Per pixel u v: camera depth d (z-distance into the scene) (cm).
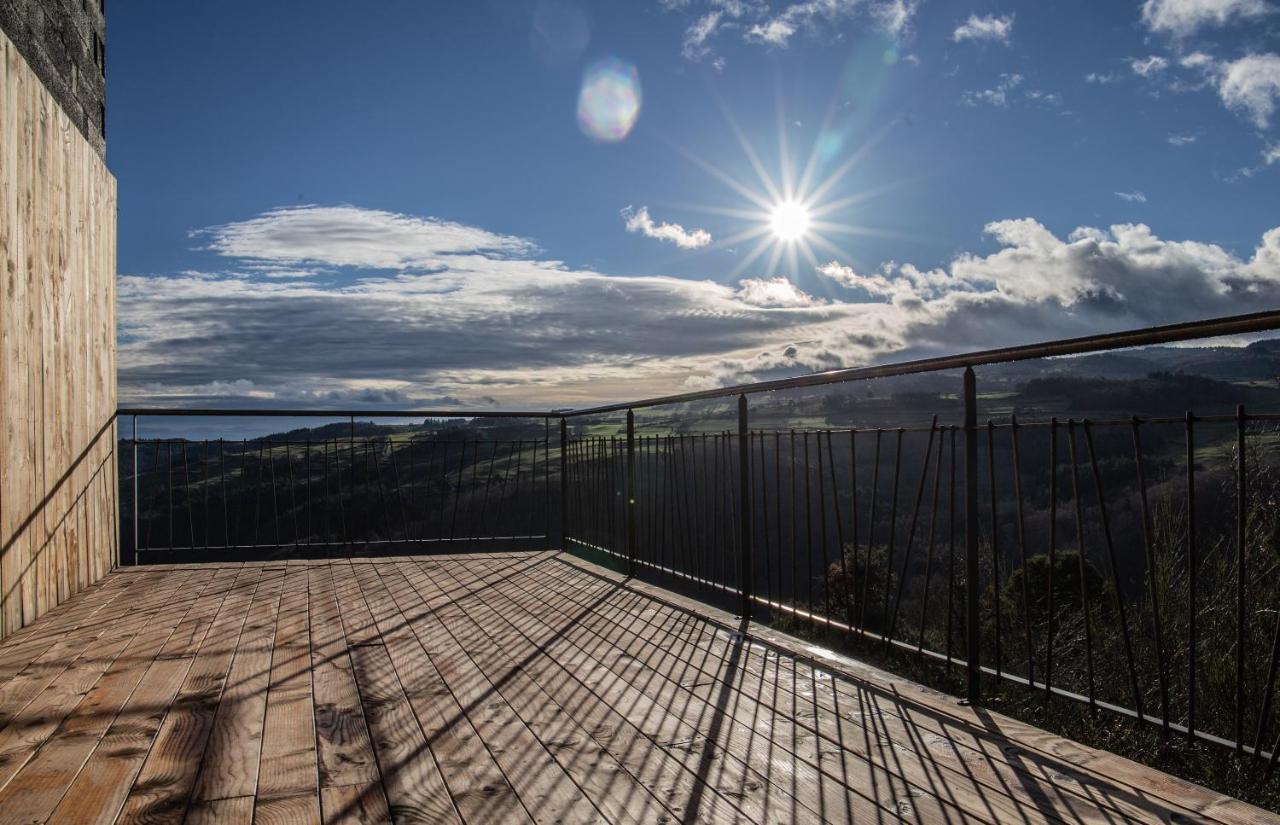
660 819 178
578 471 604
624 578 486
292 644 343
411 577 502
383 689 278
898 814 179
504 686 279
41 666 312
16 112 390
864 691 269
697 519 424
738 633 349
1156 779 196
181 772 206
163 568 544
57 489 438
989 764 207
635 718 245
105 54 568
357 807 185
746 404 376
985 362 241
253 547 582
